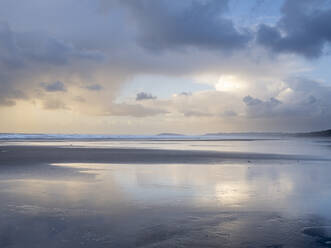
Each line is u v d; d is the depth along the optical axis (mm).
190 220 9531
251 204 11484
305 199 12312
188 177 17766
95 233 8359
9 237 8055
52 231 8500
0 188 14102
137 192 13492
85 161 26516
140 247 7426
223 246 7523
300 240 7914
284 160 28516
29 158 28906
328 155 34750
